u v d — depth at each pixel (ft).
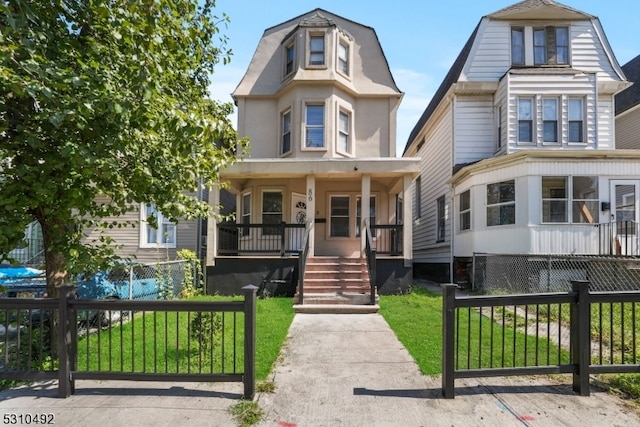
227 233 38.27
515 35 41.55
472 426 9.97
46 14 13.26
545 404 11.19
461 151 41.70
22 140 13.17
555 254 30.81
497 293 31.17
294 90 39.27
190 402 11.39
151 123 12.73
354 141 41.09
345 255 39.75
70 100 11.58
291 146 39.22
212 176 17.53
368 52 42.73
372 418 10.41
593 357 15.34
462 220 41.16
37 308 12.14
